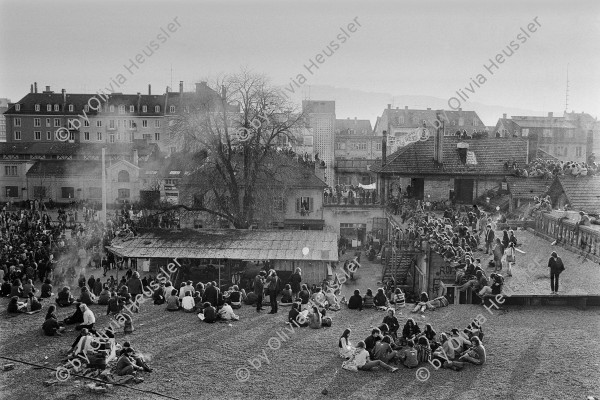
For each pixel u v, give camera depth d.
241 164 55.03
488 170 53.75
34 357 20.80
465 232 35.06
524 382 18.59
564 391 17.95
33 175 79.44
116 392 18.20
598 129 90.06
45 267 39.31
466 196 54.09
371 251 52.50
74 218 67.12
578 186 40.69
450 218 41.66
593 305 26.02
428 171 54.59
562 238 35.03
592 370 19.36
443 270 33.62
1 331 23.31
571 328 23.20
